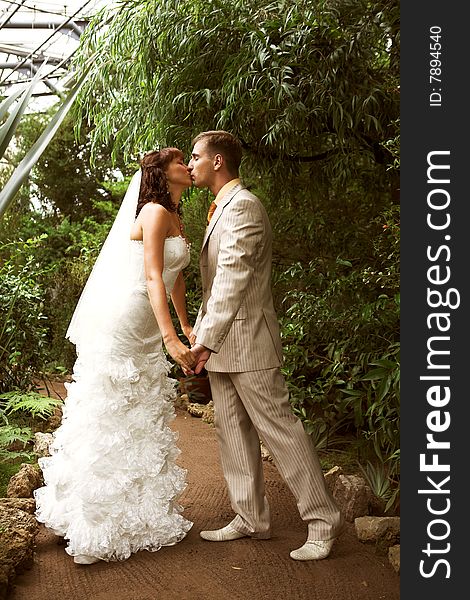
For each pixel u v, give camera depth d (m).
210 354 2.89
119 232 3.07
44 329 5.80
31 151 1.99
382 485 3.60
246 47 3.97
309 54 3.89
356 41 3.88
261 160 4.82
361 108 3.96
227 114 4.02
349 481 3.44
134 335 2.98
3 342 5.52
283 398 2.96
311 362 4.56
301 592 2.60
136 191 3.08
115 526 2.85
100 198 10.70
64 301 7.87
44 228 9.84
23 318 5.56
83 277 7.85
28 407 4.93
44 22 9.09
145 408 3.01
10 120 2.07
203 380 6.23
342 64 3.99
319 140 4.71
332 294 4.46
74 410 3.00
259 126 4.56
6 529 2.79
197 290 6.55
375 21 3.94
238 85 3.96
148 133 4.42
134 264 3.01
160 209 2.94
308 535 3.05
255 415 2.94
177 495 3.14
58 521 2.92
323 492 2.90
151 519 2.94
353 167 4.49
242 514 3.06
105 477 2.87
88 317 3.05
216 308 2.81
